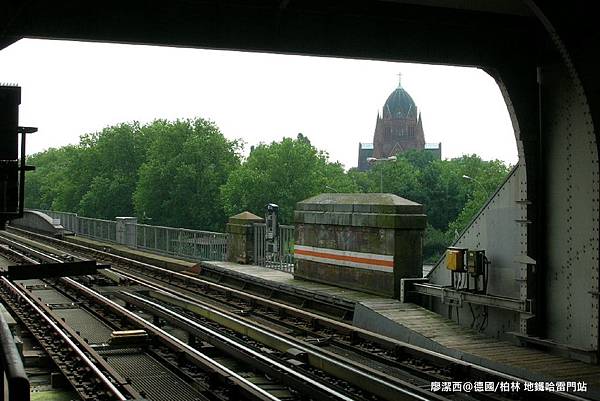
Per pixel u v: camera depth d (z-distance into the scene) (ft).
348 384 26.53
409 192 219.20
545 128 31.91
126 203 251.60
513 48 32.45
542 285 31.73
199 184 221.66
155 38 29.45
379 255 43.42
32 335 35.78
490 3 30.25
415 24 32.60
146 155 254.06
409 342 34.37
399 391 23.08
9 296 49.96
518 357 29.25
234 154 231.09
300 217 52.49
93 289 54.13
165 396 25.13
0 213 31.22
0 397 12.64
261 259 62.85
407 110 589.73
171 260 74.64
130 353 32.19
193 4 29.99
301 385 25.41
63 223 139.03
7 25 25.23
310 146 227.81
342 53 31.73
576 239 29.71
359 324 39.88
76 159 268.82
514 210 33.53
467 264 35.83
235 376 25.45
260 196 212.64
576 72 26.73
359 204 45.39
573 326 29.78
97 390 25.11
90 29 28.55
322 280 49.73
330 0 30.89
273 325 41.37
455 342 32.09
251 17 30.68
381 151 588.91
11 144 31.37
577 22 26.63
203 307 42.78
